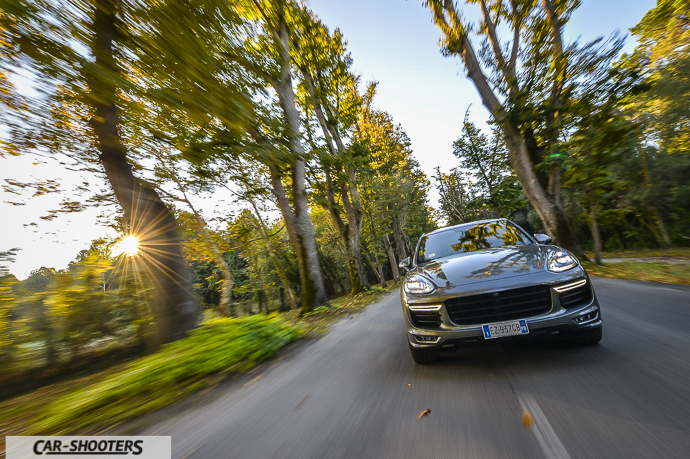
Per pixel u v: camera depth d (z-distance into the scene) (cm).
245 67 705
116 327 848
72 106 554
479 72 1457
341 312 985
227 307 2069
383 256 4519
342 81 1877
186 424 299
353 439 225
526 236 438
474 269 348
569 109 1225
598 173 1217
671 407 210
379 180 2944
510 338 300
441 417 236
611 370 276
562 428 203
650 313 463
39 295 760
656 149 2934
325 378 368
